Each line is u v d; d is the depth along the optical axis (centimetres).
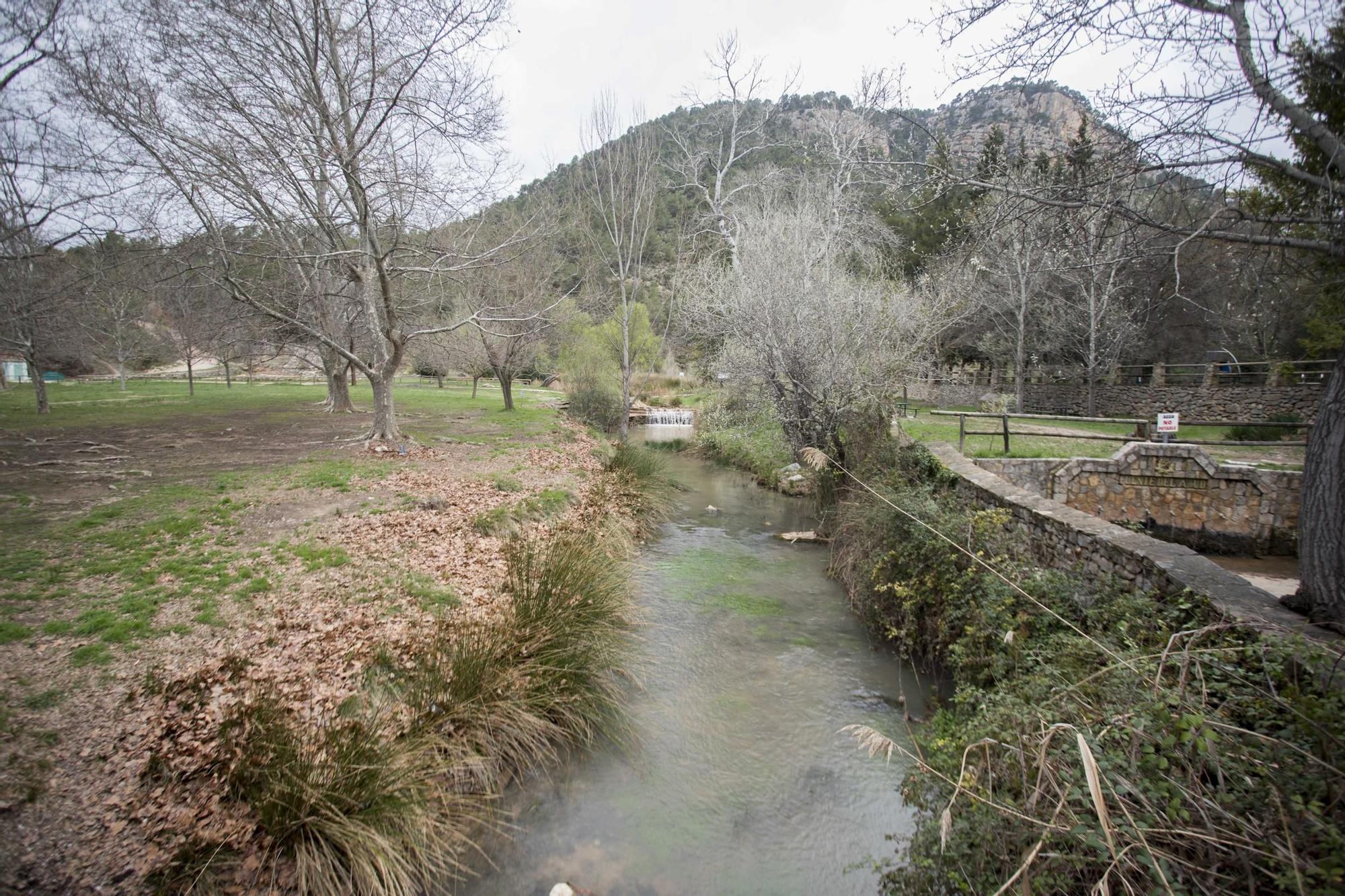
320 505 847
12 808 324
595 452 1511
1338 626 366
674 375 3328
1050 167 528
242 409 2091
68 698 405
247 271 1348
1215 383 1836
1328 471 405
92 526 718
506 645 511
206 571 605
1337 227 402
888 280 1638
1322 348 1585
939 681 586
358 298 1358
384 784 371
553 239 2045
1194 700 277
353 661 491
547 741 471
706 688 576
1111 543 513
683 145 2372
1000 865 265
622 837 397
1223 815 223
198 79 967
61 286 1225
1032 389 2447
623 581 748
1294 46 363
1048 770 262
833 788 447
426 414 2059
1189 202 477
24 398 2391
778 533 1120
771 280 1247
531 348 2127
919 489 790
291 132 978
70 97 898
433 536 774
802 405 1285
